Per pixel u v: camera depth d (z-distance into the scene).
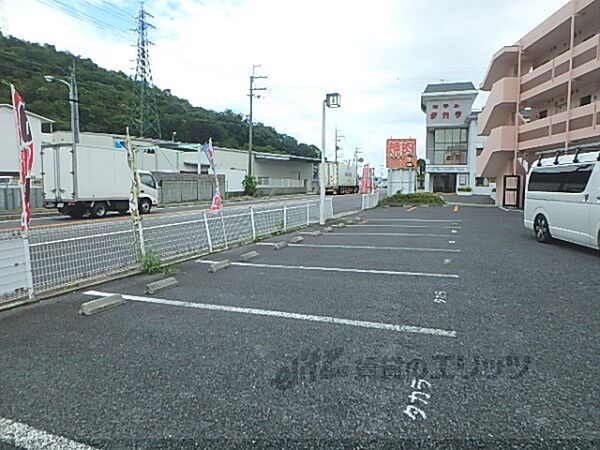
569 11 16.44
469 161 38.91
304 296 4.81
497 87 21.47
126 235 6.62
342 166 47.78
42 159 15.30
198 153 36.34
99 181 16.09
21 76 26.64
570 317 4.04
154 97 36.06
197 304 4.50
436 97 39.53
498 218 15.63
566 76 16.61
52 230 10.77
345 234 10.90
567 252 7.84
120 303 4.49
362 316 4.09
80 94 30.30
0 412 2.41
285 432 2.21
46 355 3.19
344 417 2.34
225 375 2.85
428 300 4.63
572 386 2.68
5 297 4.36
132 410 2.42
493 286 5.25
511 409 2.41
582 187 7.72
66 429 2.25
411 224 13.51
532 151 20.61
